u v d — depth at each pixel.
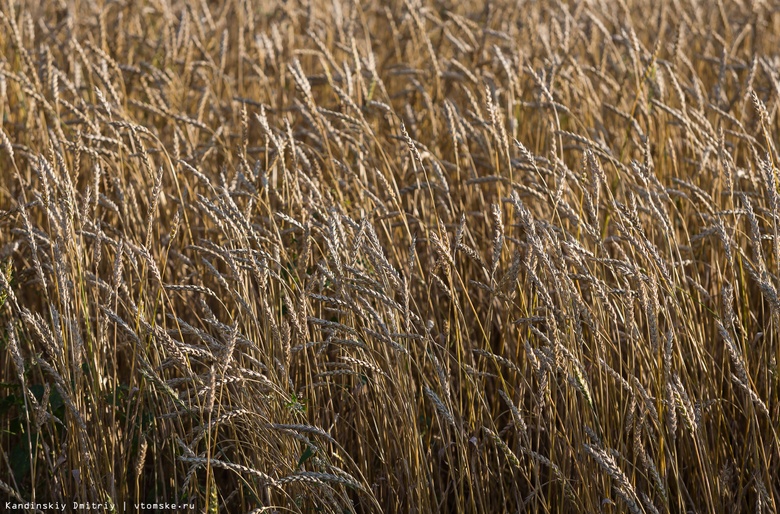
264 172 10.22
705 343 9.38
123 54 16.84
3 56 15.09
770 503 7.65
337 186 10.21
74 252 8.12
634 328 7.45
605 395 8.35
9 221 10.71
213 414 8.46
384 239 10.73
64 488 8.21
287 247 9.98
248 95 16.39
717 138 10.16
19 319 9.15
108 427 8.22
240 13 17.27
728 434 8.73
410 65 16.05
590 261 9.02
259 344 8.11
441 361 8.75
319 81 13.69
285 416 7.68
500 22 18.56
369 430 8.77
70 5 17.83
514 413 7.43
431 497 8.38
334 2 16.00
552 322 6.83
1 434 9.27
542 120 13.12
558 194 8.37
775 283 9.24
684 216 11.23
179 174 11.55
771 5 19.56
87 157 12.10
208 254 10.41
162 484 8.51
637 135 12.34
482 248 11.16
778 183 9.02
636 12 19.88
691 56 16.69
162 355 8.52
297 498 7.66
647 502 6.73
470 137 11.99
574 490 8.20
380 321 7.28
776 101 11.94
